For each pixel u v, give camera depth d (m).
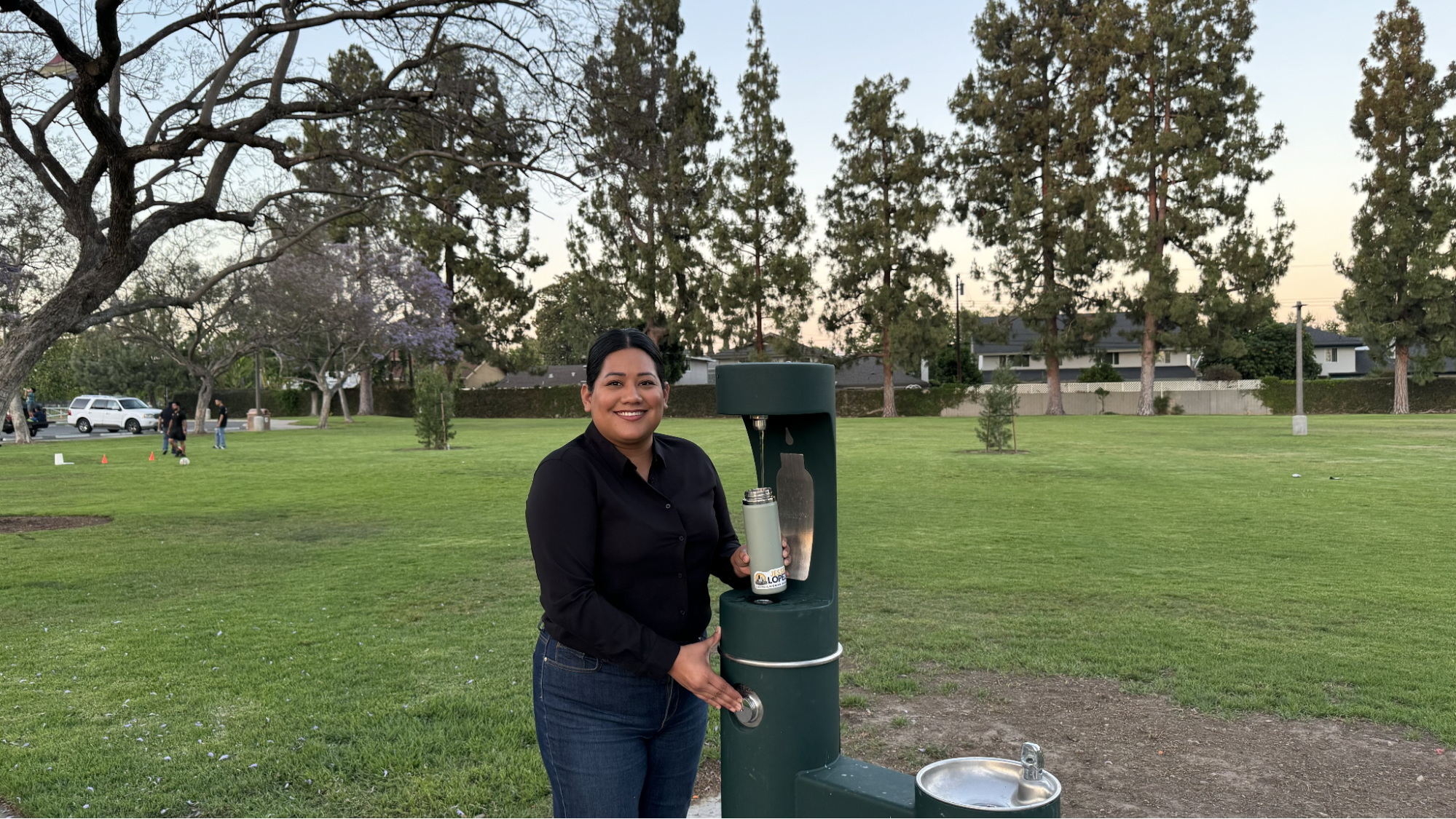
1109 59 42.00
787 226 44.16
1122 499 12.52
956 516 11.02
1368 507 11.45
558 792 1.91
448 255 47.91
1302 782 3.41
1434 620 5.86
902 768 3.60
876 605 6.41
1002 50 44.62
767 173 43.94
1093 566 7.83
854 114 44.38
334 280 34.16
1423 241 40.94
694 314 43.66
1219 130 41.31
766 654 1.86
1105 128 43.25
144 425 39.47
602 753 1.87
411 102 10.59
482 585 7.31
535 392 56.38
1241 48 40.88
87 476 17.83
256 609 6.44
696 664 1.77
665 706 1.95
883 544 9.05
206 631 5.79
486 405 57.31
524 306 50.44
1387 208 41.97
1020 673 4.85
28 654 5.28
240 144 9.91
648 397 1.85
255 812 3.18
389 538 9.88
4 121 10.03
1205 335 41.69
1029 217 43.91
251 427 38.75
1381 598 6.49
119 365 54.66
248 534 10.19
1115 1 42.69
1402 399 42.97
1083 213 43.34
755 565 1.91
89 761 3.64
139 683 4.69
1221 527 9.98
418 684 4.65
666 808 2.05
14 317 15.94
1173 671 4.83
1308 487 13.71
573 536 1.79
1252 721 4.09
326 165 13.69
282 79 10.54
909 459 19.62
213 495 14.33
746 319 44.41
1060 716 4.19
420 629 5.84
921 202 43.97
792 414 1.89
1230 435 26.61
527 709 4.22
